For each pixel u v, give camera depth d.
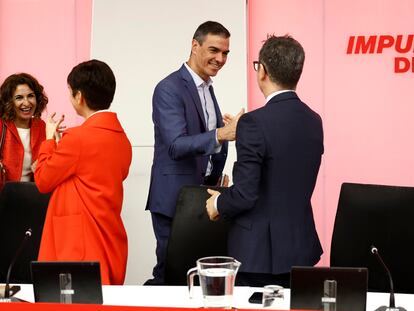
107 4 5.95
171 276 3.84
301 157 3.08
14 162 4.83
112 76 3.60
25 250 4.10
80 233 3.49
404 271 3.66
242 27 5.80
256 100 5.95
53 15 6.17
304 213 3.12
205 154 3.92
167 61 5.91
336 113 5.89
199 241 3.84
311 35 5.88
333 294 2.47
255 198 3.00
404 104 5.82
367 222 3.72
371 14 5.81
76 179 3.52
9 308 2.23
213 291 2.29
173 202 4.16
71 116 6.18
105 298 2.96
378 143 5.86
